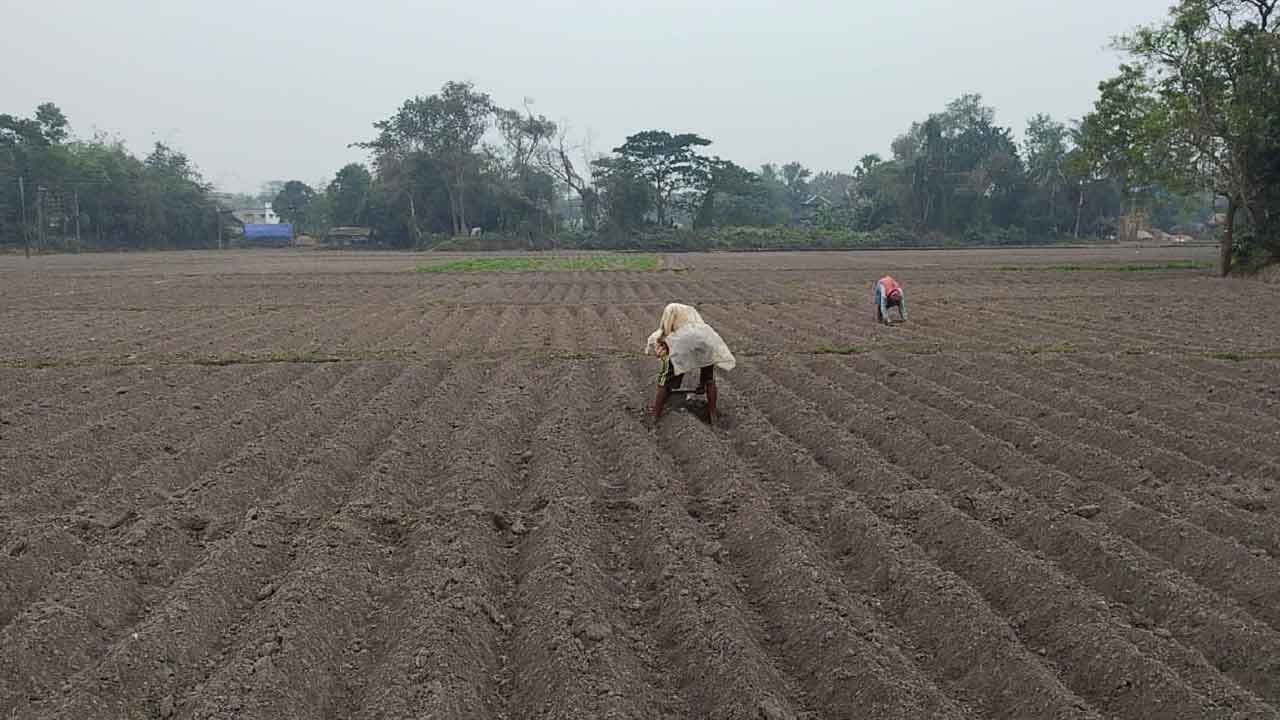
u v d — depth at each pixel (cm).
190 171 9856
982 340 1738
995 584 664
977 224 8712
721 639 567
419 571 674
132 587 660
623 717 486
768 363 1463
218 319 2167
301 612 601
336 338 1831
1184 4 3089
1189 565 701
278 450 977
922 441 989
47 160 7825
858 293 2850
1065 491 852
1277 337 1781
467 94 8325
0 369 1448
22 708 512
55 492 858
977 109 9138
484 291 3016
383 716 491
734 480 869
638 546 745
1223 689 516
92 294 2870
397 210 8612
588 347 1680
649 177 8694
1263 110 3058
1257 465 923
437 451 1002
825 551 740
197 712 491
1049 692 507
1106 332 1856
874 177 9850
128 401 1248
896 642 592
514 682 546
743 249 7894
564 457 950
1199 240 9038
